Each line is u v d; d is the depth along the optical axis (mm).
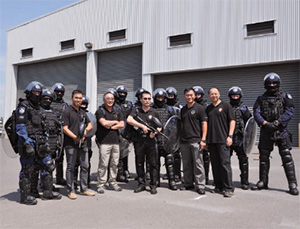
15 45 24938
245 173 5953
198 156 5598
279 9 14180
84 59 21484
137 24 18297
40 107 5434
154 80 18172
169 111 6137
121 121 5770
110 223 3873
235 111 5988
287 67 14594
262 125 5770
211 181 6840
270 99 5762
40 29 23266
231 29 15297
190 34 16422
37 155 5016
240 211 4422
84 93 21453
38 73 24234
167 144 5758
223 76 16172
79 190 5938
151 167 5633
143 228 3693
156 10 17594
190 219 4047
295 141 14508
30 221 3947
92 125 5539
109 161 5902
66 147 5250
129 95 19281
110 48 19656
